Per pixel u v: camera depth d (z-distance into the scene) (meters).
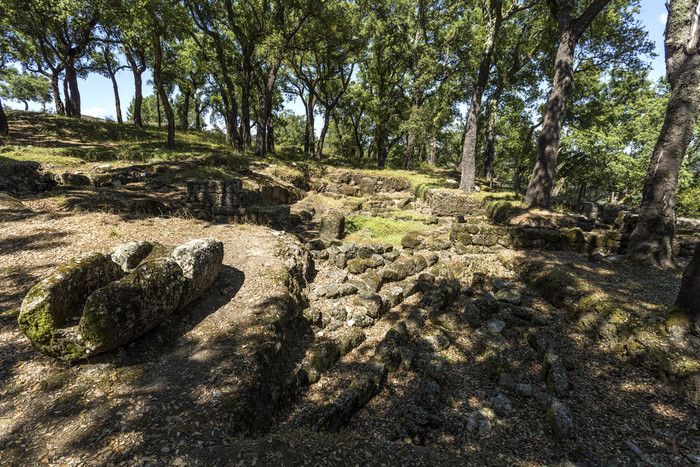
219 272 6.25
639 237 8.61
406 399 4.71
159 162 14.93
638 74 24.05
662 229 8.29
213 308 5.32
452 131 35.78
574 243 9.84
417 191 20.84
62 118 22.55
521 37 22.38
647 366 4.91
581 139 22.77
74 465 2.65
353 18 21.91
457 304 7.48
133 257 4.96
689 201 20.41
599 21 17.80
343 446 3.29
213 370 3.98
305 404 4.52
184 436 3.05
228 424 3.30
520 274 8.66
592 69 22.41
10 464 2.61
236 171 15.88
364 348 5.94
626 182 23.27
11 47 24.16
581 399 4.50
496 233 10.62
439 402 4.53
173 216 9.55
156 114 57.19
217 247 5.66
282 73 28.55
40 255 5.98
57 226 7.33
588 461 3.45
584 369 5.14
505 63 24.08
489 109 25.34
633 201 28.23
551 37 19.69
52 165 11.60
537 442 3.83
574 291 6.97
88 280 3.99
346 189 20.83
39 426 3.00
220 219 9.96
